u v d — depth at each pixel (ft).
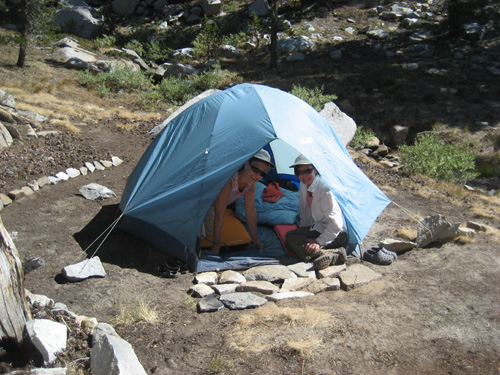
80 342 13.00
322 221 18.69
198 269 17.83
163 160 20.08
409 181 30.99
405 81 62.08
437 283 17.11
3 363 11.57
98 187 24.89
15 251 12.64
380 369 12.57
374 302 15.80
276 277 17.22
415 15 79.51
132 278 17.12
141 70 65.98
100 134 34.83
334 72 64.44
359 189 20.06
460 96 59.06
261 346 13.24
